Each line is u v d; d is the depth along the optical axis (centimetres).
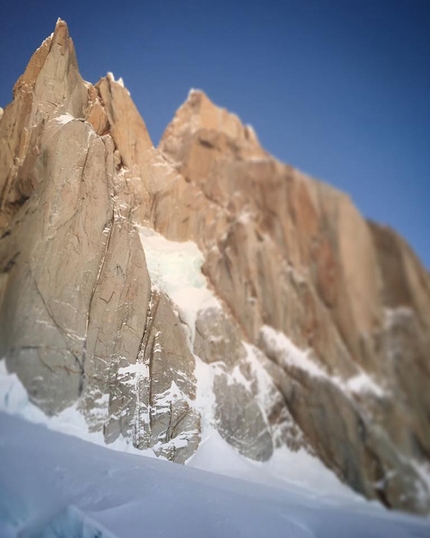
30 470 1318
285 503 1698
